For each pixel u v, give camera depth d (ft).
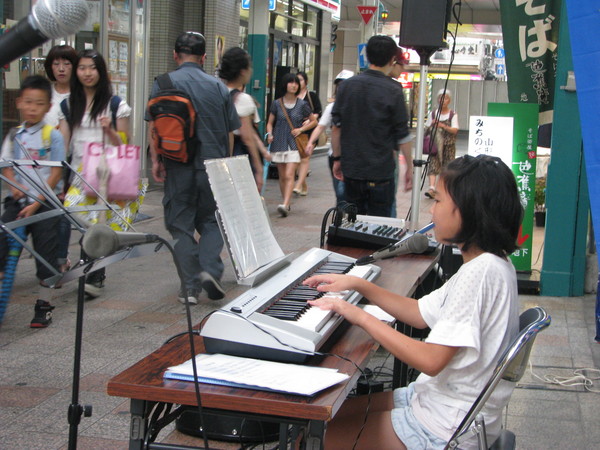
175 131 19.20
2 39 5.91
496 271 7.98
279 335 7.81
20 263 24.41
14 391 14.44
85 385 14.87
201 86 19.71
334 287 9.27
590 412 14.90
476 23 114.73
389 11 116.26
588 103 12.71
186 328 18.45
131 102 37.73
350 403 9.48
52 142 17.92
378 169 18.62
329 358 8.19
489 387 7.47
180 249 20.07
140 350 16.87
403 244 11.37
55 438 12.66
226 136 20.35
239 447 12.20
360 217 16.51
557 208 23.54
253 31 52.13
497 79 121.80
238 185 10.00
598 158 12.74
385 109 18.40
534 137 24.31
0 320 16.78
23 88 17.83
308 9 64.23
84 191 18.63
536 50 24.32
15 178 16.87
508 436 8.56
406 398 9.30
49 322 18.42
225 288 22.33
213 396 6.97
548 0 23.91
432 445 8.06
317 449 7.00
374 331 8.11
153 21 49.32
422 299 9.28
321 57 68.39
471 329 7.77
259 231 10.16
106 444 12.49
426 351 7.82
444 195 8.24
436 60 120.67
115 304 20.42
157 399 7.11
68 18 5.82
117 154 18.75
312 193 44.68
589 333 19.99
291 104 36.19
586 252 24.82
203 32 51.03
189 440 12.35
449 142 41.81
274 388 7.02
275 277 9.85
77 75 19.52
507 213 8.09
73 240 27.68
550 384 16.35
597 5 12.48
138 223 31.24
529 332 7.46
